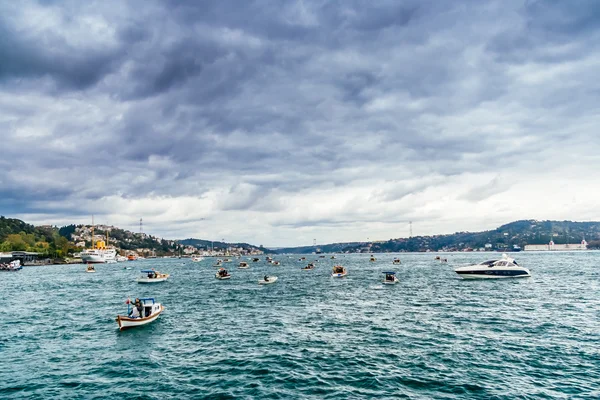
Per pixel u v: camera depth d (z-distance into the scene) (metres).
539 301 56.72
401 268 158.88
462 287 77.88
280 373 27.48
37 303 66.56
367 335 37.81
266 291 79.19
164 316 50.78
